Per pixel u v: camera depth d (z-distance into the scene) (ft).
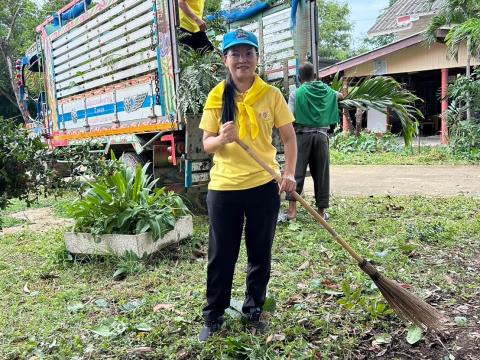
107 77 23.86
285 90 21.47
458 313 11.12
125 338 10.36
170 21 18.74
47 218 23.70
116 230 15.56
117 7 22.20
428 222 18.72
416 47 53.42
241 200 9.81
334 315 10.85
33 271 15.06
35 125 35.65
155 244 15.43
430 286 12.62
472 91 43.91
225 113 9.59
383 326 10.42
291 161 9.92
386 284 9.81
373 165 40.93
